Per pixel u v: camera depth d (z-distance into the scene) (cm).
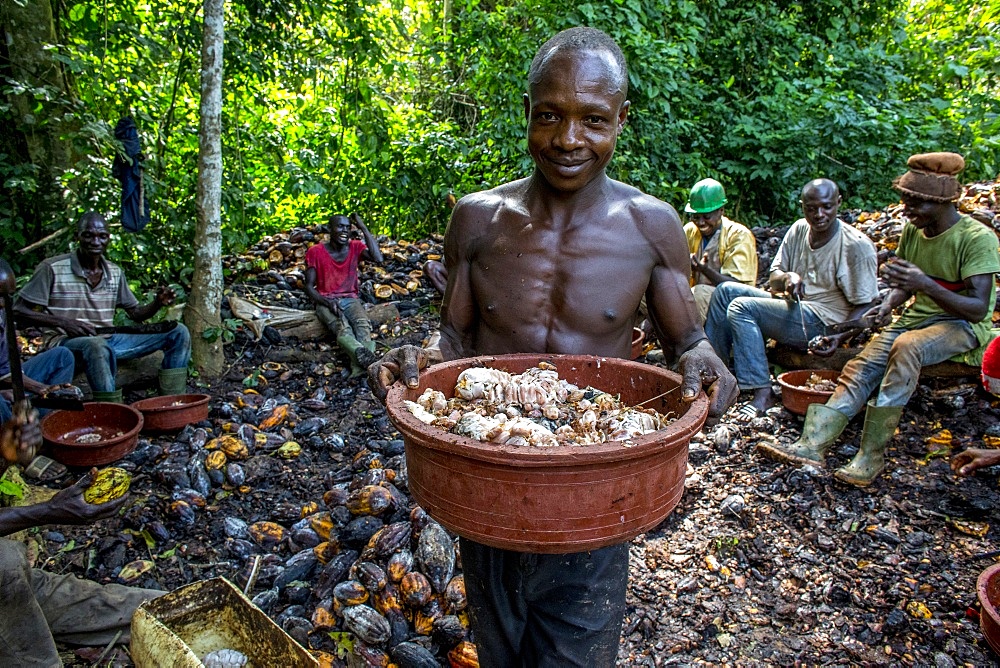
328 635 298
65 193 664
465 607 297
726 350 526
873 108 909
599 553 211
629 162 877
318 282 649
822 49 1090
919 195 409
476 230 222
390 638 290
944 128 988
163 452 430
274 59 770
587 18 830
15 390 245
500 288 218
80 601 292
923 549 345
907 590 320
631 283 214
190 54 720
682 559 345
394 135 923
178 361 513
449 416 182
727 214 1036
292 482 415
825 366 513
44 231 679
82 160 678
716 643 302
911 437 432
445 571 305
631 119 896
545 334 217
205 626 260
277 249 762
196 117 789
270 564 336
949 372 446
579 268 211
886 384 394
